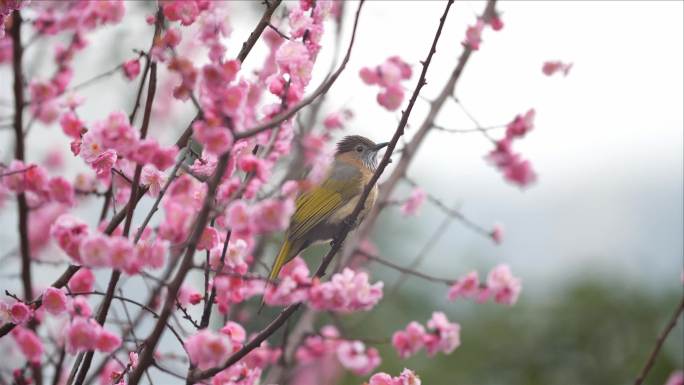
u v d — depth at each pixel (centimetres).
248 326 1364
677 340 1661
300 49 827
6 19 955
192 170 829
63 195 924
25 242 932
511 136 1141
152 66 755
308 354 1115
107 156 812
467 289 1040
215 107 670
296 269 831
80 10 998
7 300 853
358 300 804
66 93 979
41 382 885
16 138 938
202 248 796
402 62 1027
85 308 795
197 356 705
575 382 1647
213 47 691
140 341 798
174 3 743
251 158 734
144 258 738
